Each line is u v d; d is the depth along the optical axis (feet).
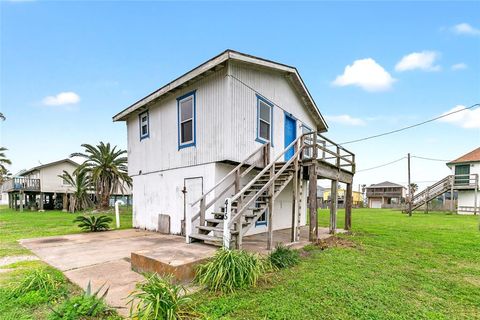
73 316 9.68
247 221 19.40
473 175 76.02
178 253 15.48
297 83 35.40
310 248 21.85
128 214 66.18
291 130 36.29
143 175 36.06
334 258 19.01
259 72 29.12
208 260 14.33
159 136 33.06
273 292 12.50
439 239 27.84
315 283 13.76
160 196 32.42
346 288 13.20
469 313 10.93
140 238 27.48
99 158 71.46
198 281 13.38
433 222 47.21
